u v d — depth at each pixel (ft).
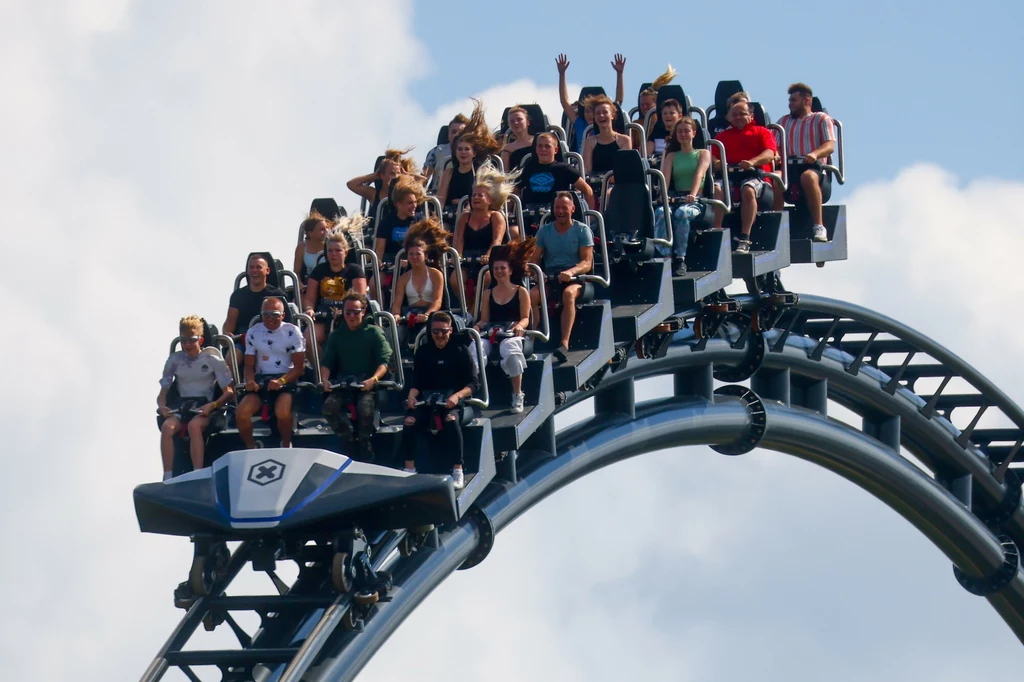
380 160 222.07
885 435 299.17
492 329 172.86
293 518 150.00
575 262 185.06
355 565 163.94
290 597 162.40
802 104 246.88
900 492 293.02
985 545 304.91
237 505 150.61
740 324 265.54
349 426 160.86
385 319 174.50
